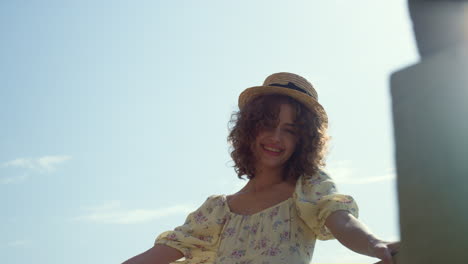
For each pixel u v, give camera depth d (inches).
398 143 42.3
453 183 38.8
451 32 41.4
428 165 40.1
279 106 131.5
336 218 108.8
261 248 120.6
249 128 132.6
